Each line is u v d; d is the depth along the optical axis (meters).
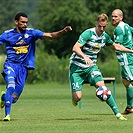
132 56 34.22
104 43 30.09
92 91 69.75
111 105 29.92
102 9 141.50
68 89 74.25
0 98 30.81
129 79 34.12
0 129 25.98
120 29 33.34
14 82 29.67
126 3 152.25
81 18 133.12
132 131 25.05
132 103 34.62
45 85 88.44
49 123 28.52
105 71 93.06
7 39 29.69
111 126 26.94
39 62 95.62
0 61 80.31
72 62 30.38
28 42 29.94
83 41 29.34
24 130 25.59
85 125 27.44
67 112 36.97
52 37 29.91
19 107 43.03
